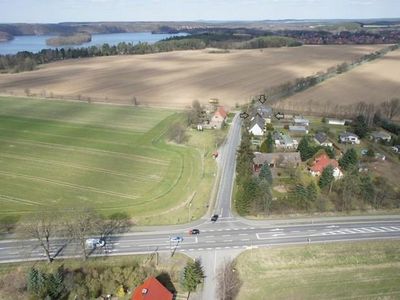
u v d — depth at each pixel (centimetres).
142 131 15350
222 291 6856
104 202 9756
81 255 7900
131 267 7281
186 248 8125
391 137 14400
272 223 9062
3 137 14612
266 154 11825
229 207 9700
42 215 8844
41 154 12888
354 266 7688
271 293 6912
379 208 9744
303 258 7869
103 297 6775
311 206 9650
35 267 7525
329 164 10869
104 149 13375
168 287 7019
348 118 17175
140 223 8969
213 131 15400
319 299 6775
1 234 8444
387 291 7025
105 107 19312
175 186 10662
